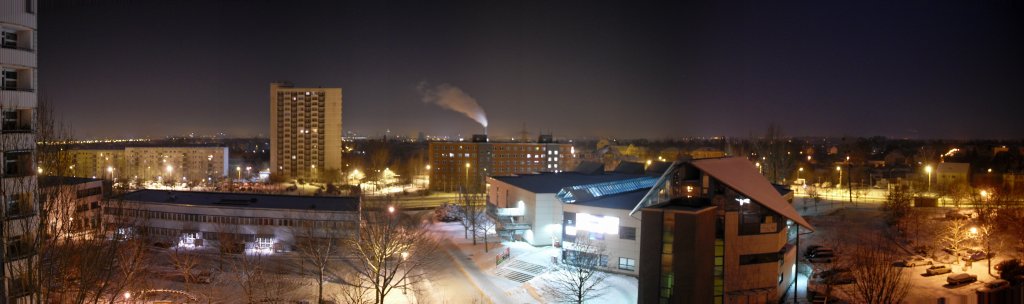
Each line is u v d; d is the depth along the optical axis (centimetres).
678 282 6400
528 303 7175
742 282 6794
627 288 7512
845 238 10538
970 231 9694
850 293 7212
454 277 8306
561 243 9012
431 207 15125
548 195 10006
